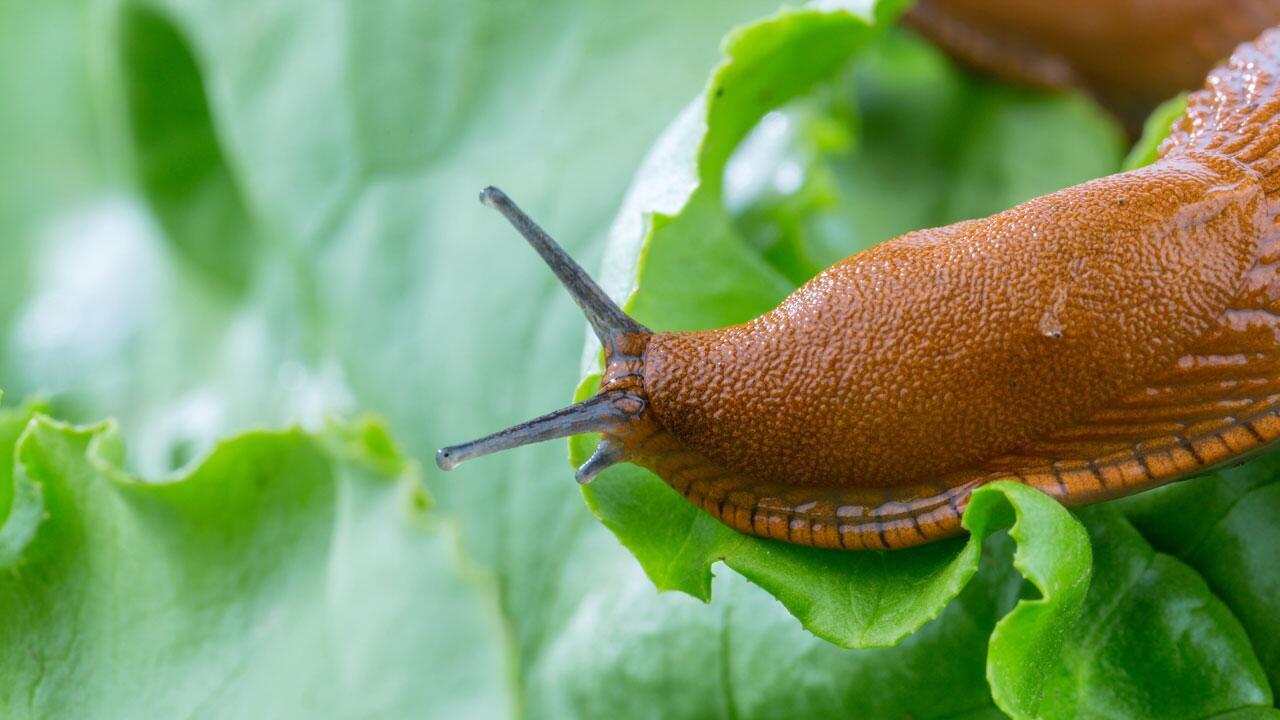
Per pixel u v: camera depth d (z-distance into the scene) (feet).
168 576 0.63
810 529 0.61
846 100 0.79
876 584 0.60
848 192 0.80
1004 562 0.62
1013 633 0.58
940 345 0.60
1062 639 0.59
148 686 0.62
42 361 0.93
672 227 0.66
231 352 0.86
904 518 0.60
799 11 0.65
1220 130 0.63
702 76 0.76
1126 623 0.61
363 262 0.77
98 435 0.63
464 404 0.74
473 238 0.75
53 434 0.63
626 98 0.76
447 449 0.61
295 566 0.62
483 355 0.74
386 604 0.61
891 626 0.59
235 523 0.63
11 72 1.03
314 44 0.78
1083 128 0.80
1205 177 0.61
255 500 0.63
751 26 0.65
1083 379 0.60
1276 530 0.61
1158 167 0.62
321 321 0.79
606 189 0.75
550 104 0.76
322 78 0.78
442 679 0.60
